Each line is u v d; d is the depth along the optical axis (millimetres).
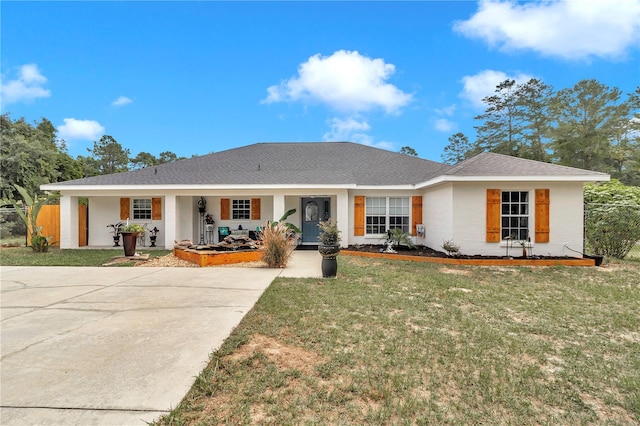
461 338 4184
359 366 3416
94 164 50406
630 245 11023
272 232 9641
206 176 14141
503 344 4012
